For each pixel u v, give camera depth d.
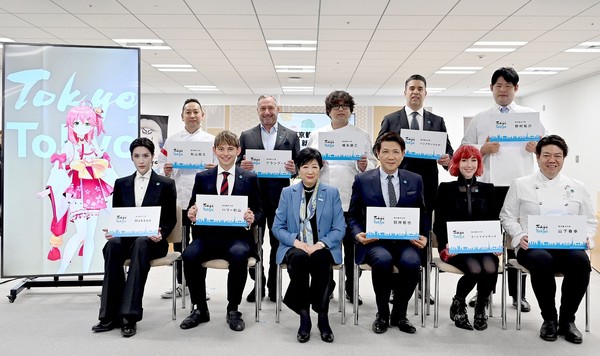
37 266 3.51
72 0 5.04
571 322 2.71
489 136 3.14
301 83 10.84
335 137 3.20
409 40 6.56
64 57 3.48
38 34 6.46
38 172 3.48
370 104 12.99
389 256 2.76
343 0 4.89
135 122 3.60
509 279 3.31
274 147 3.52
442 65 8.44
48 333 2.77
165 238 3.03
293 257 2.73
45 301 3.46
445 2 4.91
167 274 4.30
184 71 9.35
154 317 3.08
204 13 5.41
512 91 3.25
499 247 2.78
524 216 2.94
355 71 9.18
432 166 3.32
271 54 7.62
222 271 4.45
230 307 2.91
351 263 3.39
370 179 2.98
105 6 5.22
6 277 3.46
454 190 2.98
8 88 3.42
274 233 2.96
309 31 6.13
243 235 3.04
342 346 2.57
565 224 2.71
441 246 2.97
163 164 3.81
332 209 2.95
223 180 3.09
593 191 9.16
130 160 3.60
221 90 12.14
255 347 2.55
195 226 3.10
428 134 3.14
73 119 3.50
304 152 2.95
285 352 2.49
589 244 2.72
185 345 2.58
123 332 2.70
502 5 4.98
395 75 9.59
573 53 7.30
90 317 3.07
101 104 3.54
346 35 6.33
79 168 3.53
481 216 2.93
